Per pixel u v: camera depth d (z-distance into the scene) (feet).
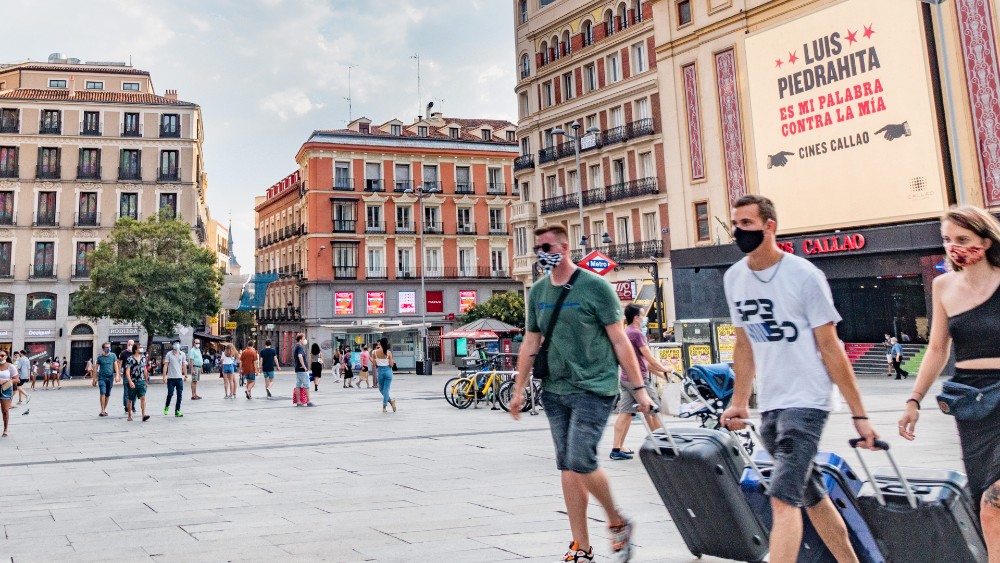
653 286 120.47
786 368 10.53
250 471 27.07
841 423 35.35
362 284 182.39
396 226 187.62
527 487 22.33
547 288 13.41
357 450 32.22
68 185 164.45
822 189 87.66
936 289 11.00
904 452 26.18
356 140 185.88
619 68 128.67
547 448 30.91
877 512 11.34
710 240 103.35
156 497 22.29
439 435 37.06
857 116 83.87
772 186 93.45
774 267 10.77
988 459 10.01
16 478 26.55
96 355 161.79
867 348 95.25
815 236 88.48
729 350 46.93
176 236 132.67
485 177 197.16
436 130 203.00
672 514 13.39
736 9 98.84
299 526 17.87
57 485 24.88
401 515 18.81
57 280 161.79
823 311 10.32
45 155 164.35
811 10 89.45
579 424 12.72
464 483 23.27
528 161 148.36
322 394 81.10
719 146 101.45
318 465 28.14
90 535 17.33
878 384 72.08
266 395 81.15
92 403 74.84
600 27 132.77
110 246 129.90
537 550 14.99
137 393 50.96
